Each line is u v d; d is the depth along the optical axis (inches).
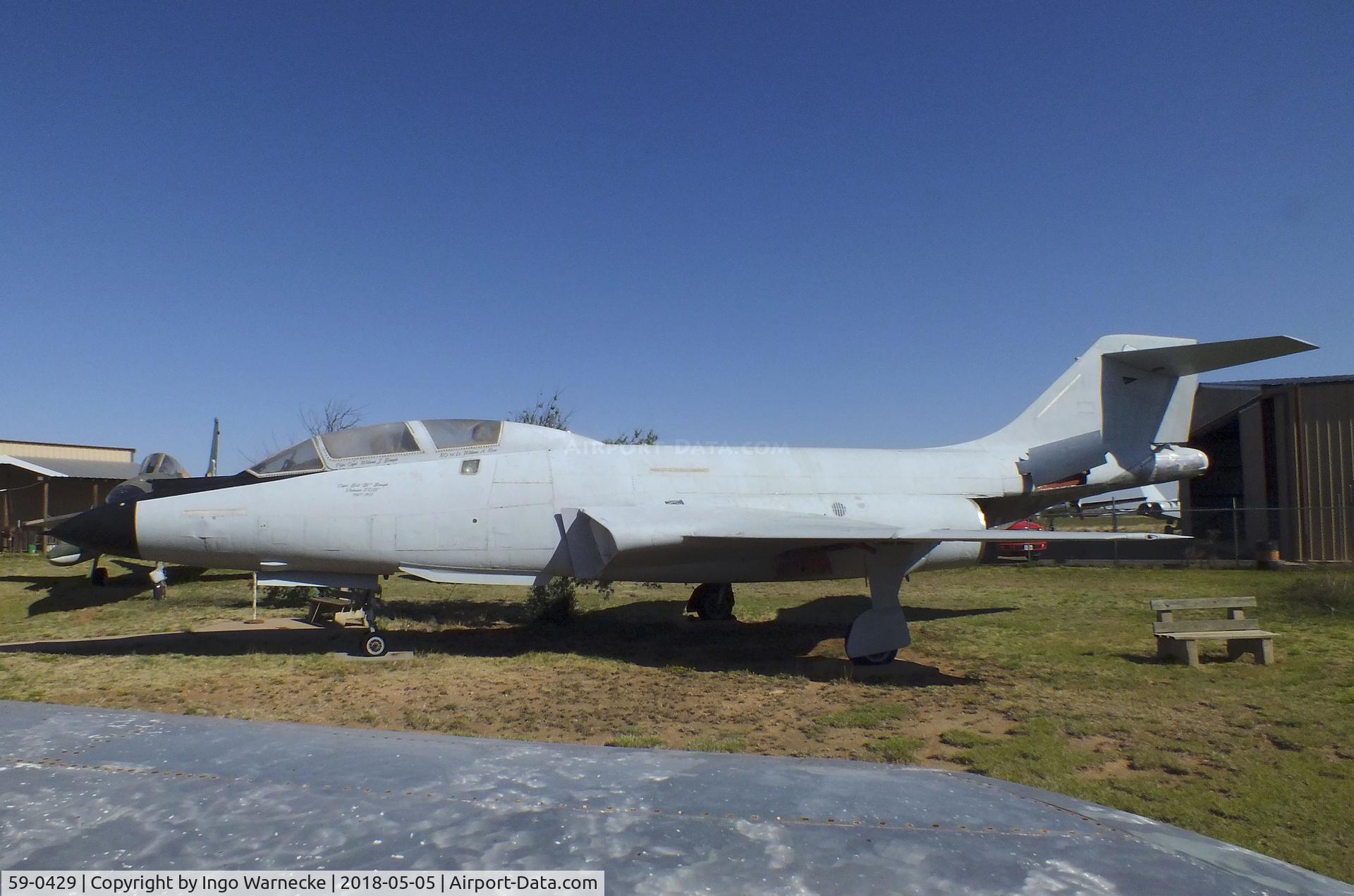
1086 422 565.0
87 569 786.8
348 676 343.3
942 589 667.4
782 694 317.4
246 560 377.7
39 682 327.3
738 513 412.8
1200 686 321.4
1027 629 463.8
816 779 58.4
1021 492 524.7
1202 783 214.8
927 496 472.4
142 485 494.0
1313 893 43.2
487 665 366.6
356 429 402.9
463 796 52.1
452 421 418.9
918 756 240.2
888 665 371.2
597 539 388.8
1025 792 59.2
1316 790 209.3
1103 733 261.4
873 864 43.4
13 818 46.6
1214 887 42.4
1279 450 868.6
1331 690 310.2
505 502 394.3
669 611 552.1
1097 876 43.3
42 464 1097.4
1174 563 834.2
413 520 382.0
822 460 480.1
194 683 327.0
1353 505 826.8
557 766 59.7
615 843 44.8
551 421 748.6
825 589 682.8
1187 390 584.7
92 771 55.1
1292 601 527.5
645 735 262.4
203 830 45.3
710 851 44.1
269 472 388.2
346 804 50.0
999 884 41.6
